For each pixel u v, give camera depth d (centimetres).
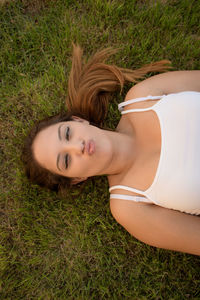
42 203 211
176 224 156
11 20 223
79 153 151
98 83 194
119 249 203
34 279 205
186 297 193
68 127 157
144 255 200
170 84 171
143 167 162
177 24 215
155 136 161
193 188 144
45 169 175
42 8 224
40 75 220
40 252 207
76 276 202
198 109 148
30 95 220
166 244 162
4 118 220
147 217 159
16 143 217
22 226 210
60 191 196
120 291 197
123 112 178
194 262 197
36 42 220
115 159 165
